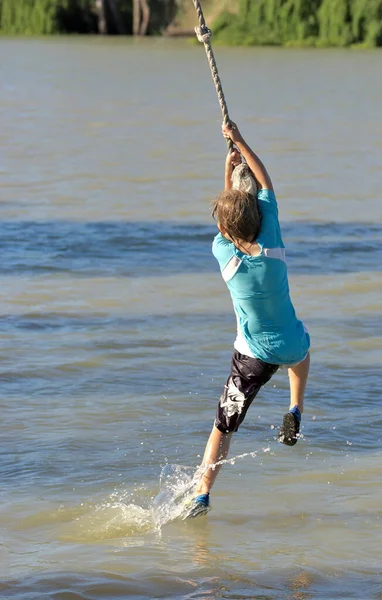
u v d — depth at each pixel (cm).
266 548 1459
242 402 1521
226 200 1455
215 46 17525
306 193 4541
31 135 6712
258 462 1758
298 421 1530
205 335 2469
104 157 5669
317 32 17312
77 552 1444
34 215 3931
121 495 1623
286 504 1602
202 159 5638
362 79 11581
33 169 5162
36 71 12694
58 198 4331
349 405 2014
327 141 6512
